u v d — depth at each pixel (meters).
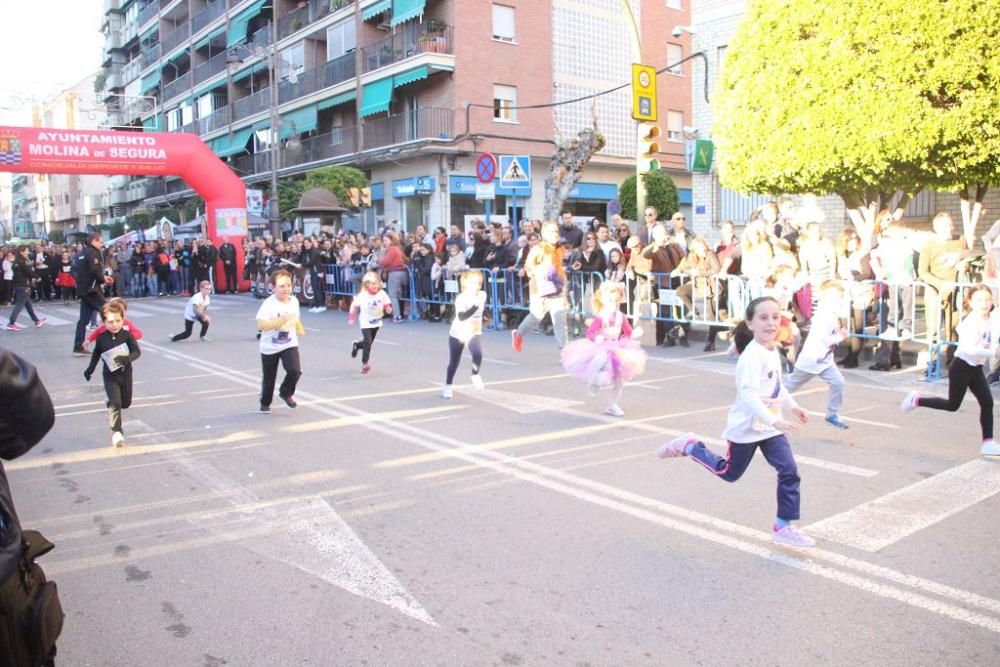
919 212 16.25
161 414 8.53
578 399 8.74
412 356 12.22
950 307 9.52
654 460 6.33
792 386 7.25
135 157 24.94
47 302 26.23
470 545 4.69
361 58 32.69
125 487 5.98
